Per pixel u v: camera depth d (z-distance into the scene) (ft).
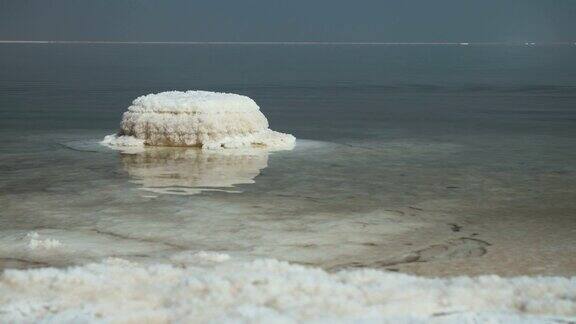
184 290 26.17
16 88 136.56
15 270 27.89
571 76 197.06
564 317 24.48
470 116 97.60
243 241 35.29
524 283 27.58
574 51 548.31
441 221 39.91
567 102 118.42
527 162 59.62
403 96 131.85
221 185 48.78
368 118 95.04
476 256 33.27
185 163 57.11
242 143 65.41
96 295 25.84
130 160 58.23
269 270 29.09
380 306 24.86
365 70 236.84
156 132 65.62
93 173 52.70
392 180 51.31
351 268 30.99
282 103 117.19
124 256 32.35
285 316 23.49
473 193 47.32
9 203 43.06
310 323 23.21
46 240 34.30
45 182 49.37
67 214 40.42
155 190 46.96
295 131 80.48
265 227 37.93
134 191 46.60
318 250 33.94
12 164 56.24
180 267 29.91
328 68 249.75
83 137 71.67
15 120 86.48
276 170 54.54
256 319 23.17
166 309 24.44
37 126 81.00
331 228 37.93
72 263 31.22
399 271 30.83
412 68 253.24
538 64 286.87
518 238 36.52
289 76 196.34
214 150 63.62
